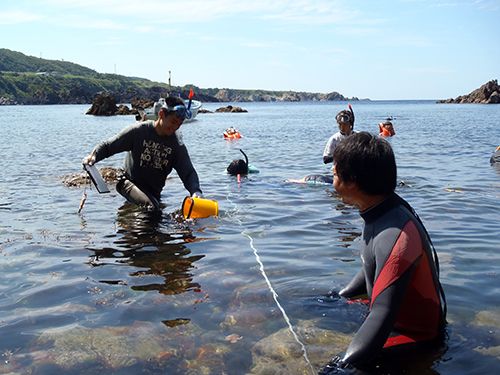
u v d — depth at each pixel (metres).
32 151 13.77
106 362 2.24
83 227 4.98
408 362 2.13
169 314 2.78
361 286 2.88
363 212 2.31
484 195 6.36
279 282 3.27
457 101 130.50
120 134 5.75
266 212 5.66
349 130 8.03
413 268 2.09
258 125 32.31
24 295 3.11
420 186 7.09
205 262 3.79
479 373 2.04
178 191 7.24
